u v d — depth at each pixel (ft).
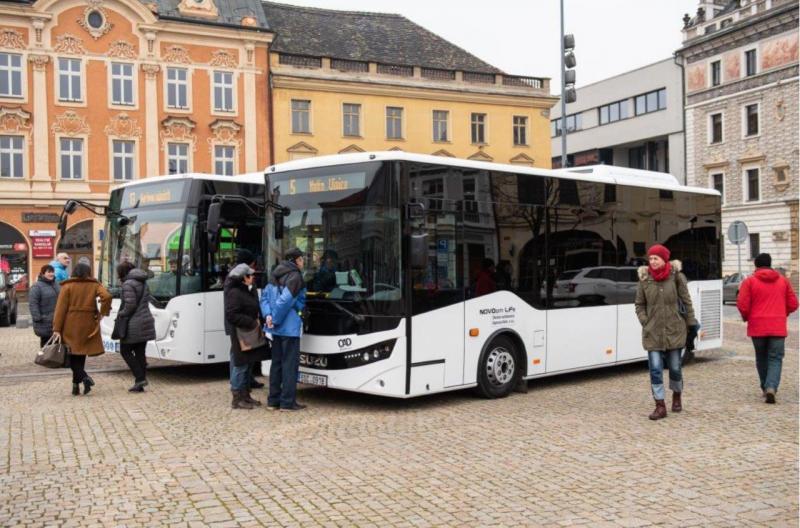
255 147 137.08
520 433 29.35
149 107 130.21
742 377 43.24
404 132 148.87
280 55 139.33
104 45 127.24
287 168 36.83
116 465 25.08
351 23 163.12
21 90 122.72
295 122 140.97
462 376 35.32
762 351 35.86
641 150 219.20
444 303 34.47
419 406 35.22
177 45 132.05
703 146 184.75
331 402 36.42
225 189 44.52
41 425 31.27
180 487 22.58
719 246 51.55
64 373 46.55
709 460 25.13
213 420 32.19
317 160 35.76
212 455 26.30
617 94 216.95
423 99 150.30
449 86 151.64
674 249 47.83
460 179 35.47
